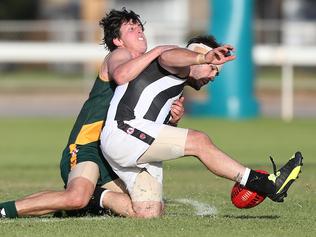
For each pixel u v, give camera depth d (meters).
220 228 23.38
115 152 24.62
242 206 24.72
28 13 137.62
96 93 26.52
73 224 24.00
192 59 24.03
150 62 24.66
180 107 25.23
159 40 78.06
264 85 88.12
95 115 26.28
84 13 122.00
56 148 50.19
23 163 43.09
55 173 38.94
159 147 24.42
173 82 24.91
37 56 73.12
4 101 83.69
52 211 25.00
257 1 143.75
